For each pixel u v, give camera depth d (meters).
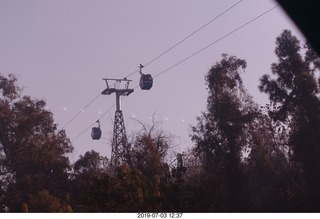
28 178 78.88
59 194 81.19
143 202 34.12
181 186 35.94
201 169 69.69
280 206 66.88
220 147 68.75
